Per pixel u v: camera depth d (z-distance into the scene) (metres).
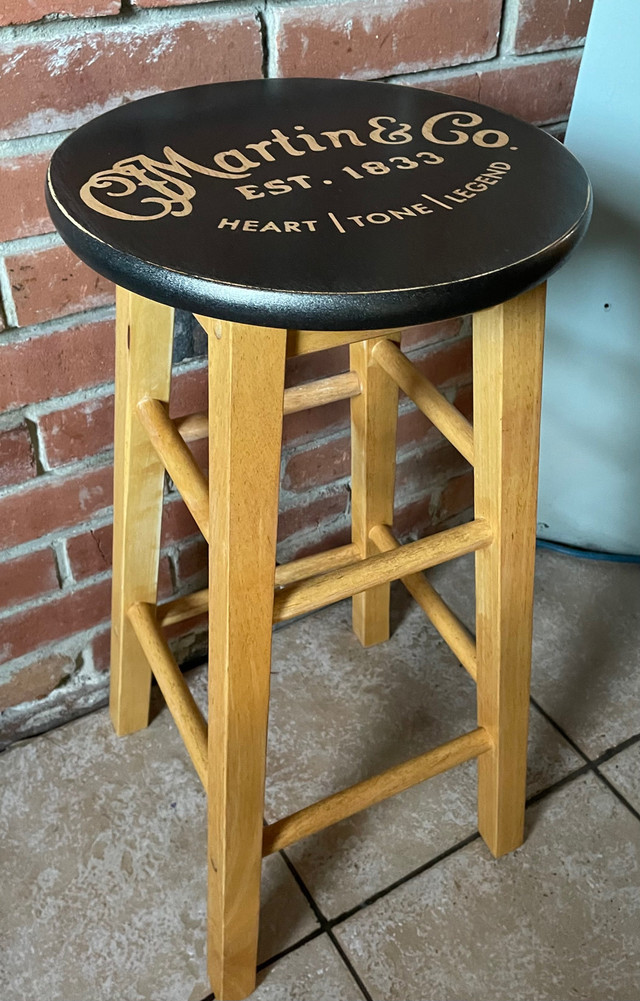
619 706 1.12
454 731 1.08
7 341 0.81
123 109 0.68
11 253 0.77
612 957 0.88
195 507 0.68
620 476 1.21
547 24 0.91
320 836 0.98
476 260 0.50
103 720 1.10
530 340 0.65
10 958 0.88
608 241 1.01
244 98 0.71
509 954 0.89
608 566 1.31
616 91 0.91
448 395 1.18
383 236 0.52
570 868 0.96
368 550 1.04
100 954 0.88
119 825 0.99
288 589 0.67
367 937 0.90
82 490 0.94
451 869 0.95
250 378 0.54
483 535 0.73
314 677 1.14
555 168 0.61
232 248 0.51
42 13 0.67
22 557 0.95
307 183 0.58
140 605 0.93
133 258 0.50
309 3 0.78
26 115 0.71
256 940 0.82
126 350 0.76
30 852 0.96
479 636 0.81
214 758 0.71
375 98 0.72
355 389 0.93
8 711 1.06
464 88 0.91
